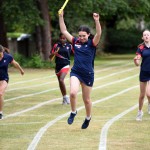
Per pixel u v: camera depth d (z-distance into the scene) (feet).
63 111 90.79
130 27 367.45
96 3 215.92
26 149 59.72
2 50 80.59
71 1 211.41
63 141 64.39
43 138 66.28
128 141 64.39
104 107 95.45
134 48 362.74
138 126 75.15
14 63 82.23
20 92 122.31
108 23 346.13
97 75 173.17
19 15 200.75
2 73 81.41
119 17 319.06
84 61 63.62
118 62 246.06
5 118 82.69
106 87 134.00
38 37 227.20
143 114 86.99
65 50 100.42
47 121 79.71
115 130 71.92
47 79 158.40
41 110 91.91
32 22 200.75
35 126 75.20
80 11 218.59
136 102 102.89
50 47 213.46
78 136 67.62
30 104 100.37
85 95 64.90
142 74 78.48
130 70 195.11
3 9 200.64
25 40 282.36
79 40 64.08
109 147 60.80
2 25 219.41
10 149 59.67
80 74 63.72
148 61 77.87
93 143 63.16
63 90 100.17
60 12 64.44
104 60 264.72
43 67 203.31
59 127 74.33
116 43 359.87
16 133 69.82
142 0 241.35
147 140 65.05
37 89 129.49
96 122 78.64
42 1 209.87
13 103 101.65
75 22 242.99
